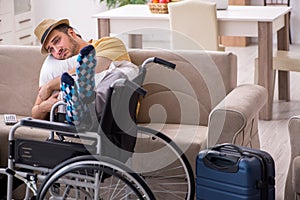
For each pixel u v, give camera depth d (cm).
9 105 425
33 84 423
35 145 328
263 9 630
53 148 325
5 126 384
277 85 711
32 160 329
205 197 335
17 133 376
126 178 324
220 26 584
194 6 573
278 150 494
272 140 521
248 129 390
